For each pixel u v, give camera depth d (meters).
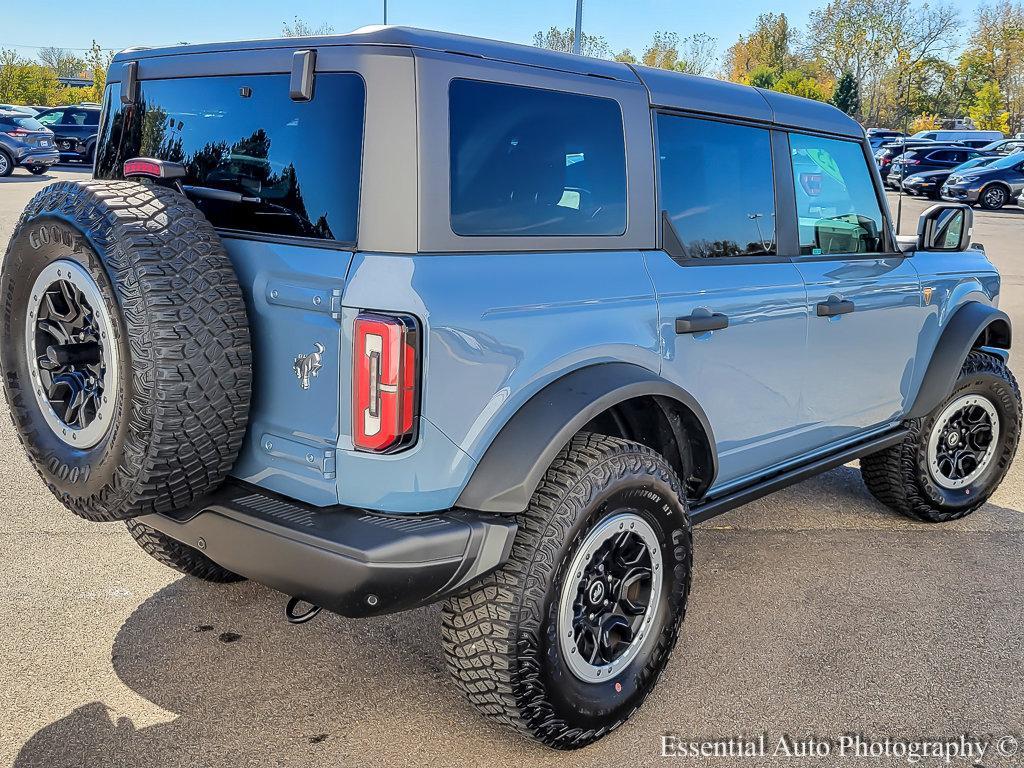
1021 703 3.25
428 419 2.47
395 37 2.51
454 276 2.52
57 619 3.58
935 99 89.44
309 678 3.25
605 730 2.92
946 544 4.71
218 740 2.88
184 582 3.94
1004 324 5.00
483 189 2.64
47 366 2.74
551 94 2.86
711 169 3.47
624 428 3.37
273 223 2.69
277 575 2.56
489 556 2.59
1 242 12.73
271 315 2.61
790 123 3.84
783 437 3.92
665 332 3.17
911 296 4.47
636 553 2.98
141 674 3.23
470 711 3.10
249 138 2.77
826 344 3.99
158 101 3.09
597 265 2.97
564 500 2.70
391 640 3.54
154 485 2.51
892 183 31.12
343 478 2.51
